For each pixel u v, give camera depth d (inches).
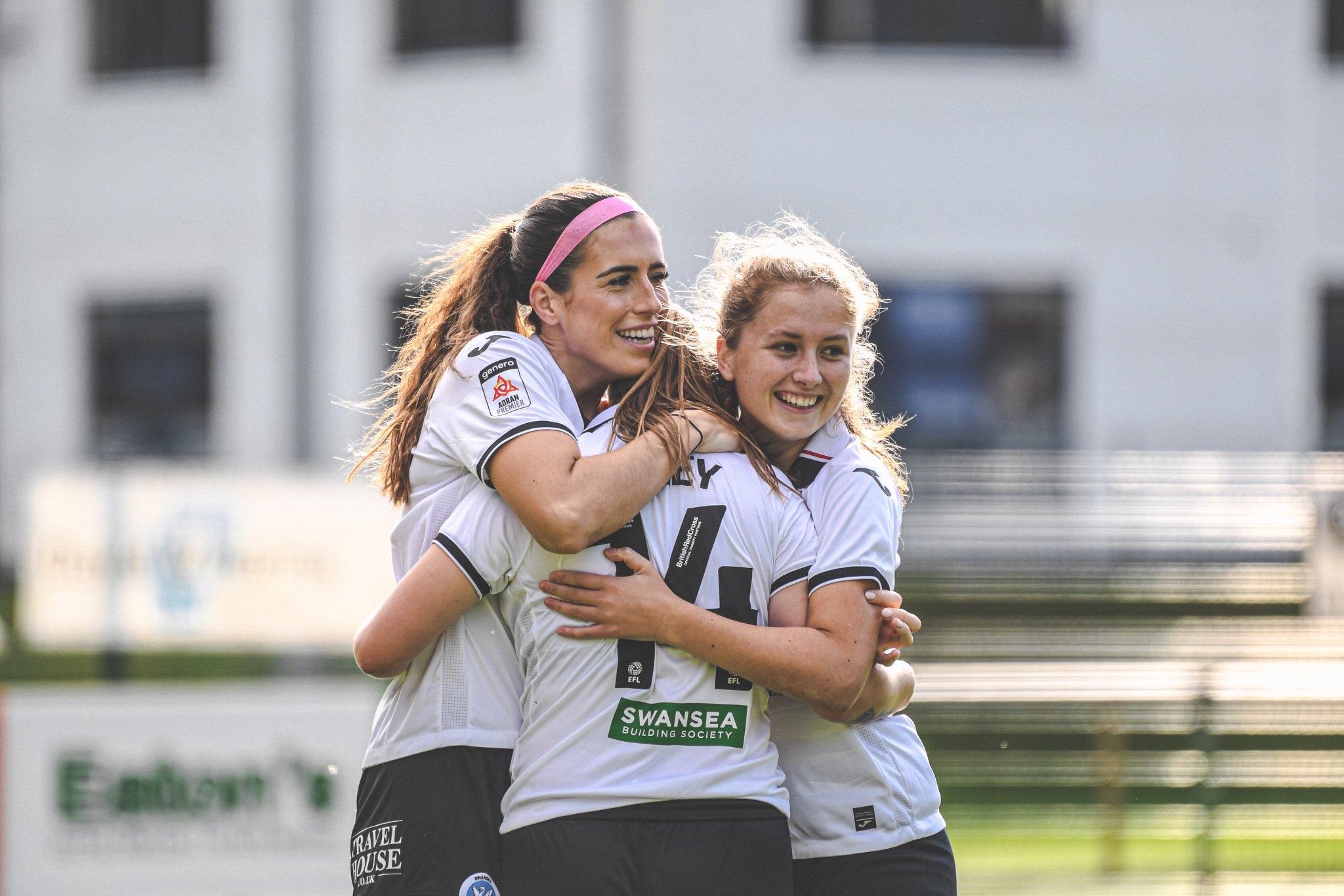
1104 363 1587.1
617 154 1561.3
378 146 1647.4
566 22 1566.2
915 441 1577.3
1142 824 841.5
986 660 1075.3
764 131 1542.8
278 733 778.2
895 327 1573.6
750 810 325.4
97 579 962.7
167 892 770.8
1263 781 837.8
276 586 967.0
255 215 1685.5
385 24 1640.0
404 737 343.9
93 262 1744.6
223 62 1690.5
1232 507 1264.8
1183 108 1584.6
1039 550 1263.5
